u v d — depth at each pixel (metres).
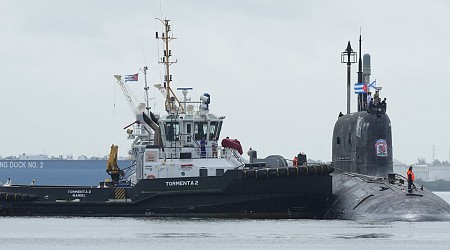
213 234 177.00
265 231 181.12
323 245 160.50
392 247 157.62
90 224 198.50
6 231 187.00
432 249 155.38
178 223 197.00
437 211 194.62
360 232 177.75
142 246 161.88
